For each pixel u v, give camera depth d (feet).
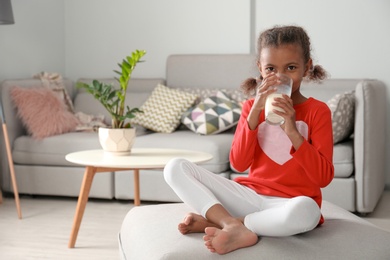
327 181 6.73
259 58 7.25
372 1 15.70
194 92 15.66
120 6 17.35
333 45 15.98
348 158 12.51
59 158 13.93
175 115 14.89
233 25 16.55
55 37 17.31
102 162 9.83
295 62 6.72
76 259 9.68
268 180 7.09
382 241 6.49
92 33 17.60
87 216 12.59
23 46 15.93
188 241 6.46
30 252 10.06
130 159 10.20
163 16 17.04
